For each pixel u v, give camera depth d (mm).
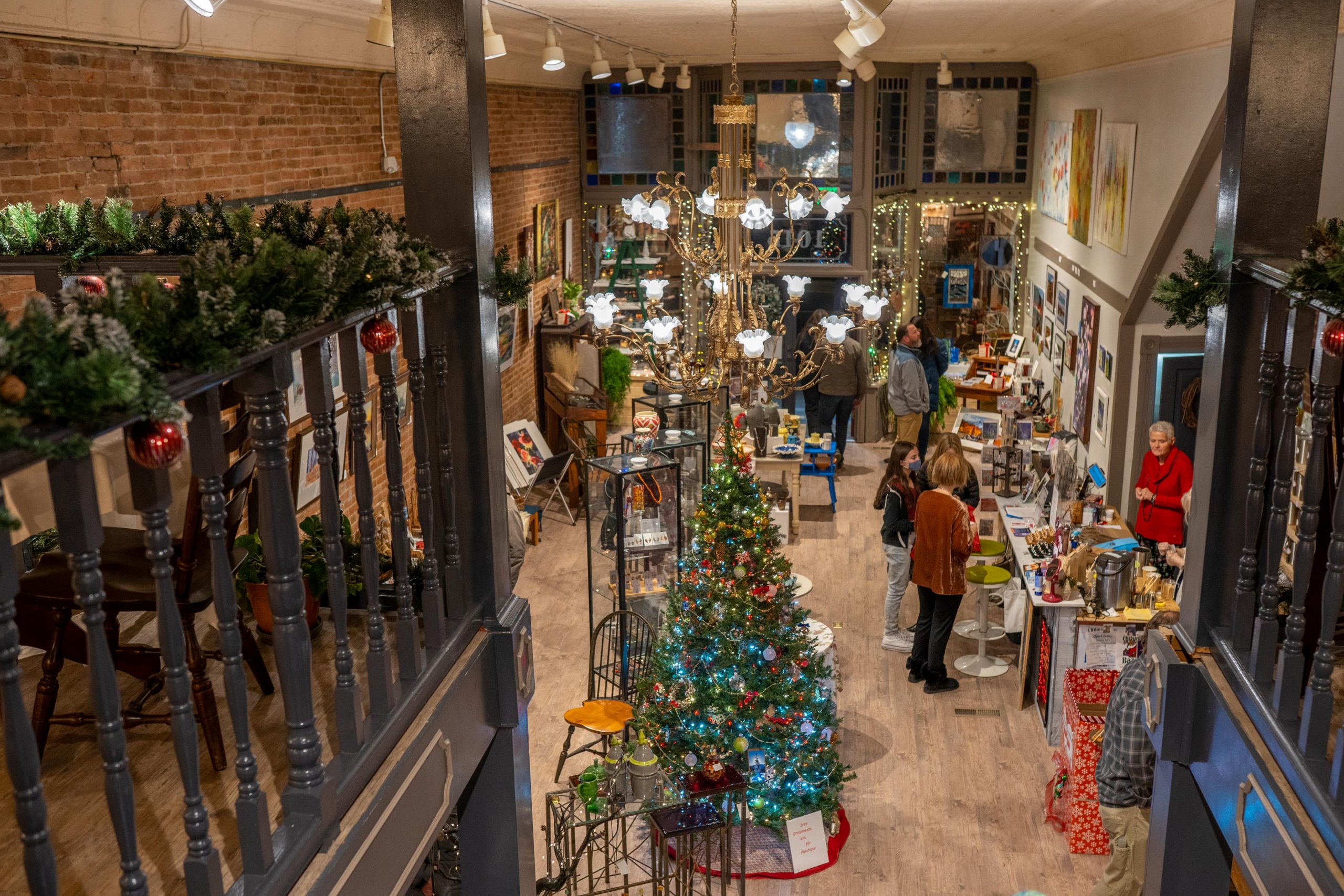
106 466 3037
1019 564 7637
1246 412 3389
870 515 11336
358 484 2701
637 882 5781
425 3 3115
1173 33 7961
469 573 3512
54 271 3516
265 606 3537
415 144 3211
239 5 5961
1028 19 8391
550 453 11688
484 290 3326
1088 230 11062
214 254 2172
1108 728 5406
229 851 2539
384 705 2781
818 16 8016
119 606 3043
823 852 5996
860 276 13570
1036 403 12312
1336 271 2436
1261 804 2854
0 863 2590
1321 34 3121
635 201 7848
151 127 5695
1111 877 5410
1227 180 3344
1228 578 3506
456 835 4691
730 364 7734
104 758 1785
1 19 4527
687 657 5875
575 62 12734
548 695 7730
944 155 14234
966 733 7293
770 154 13461
